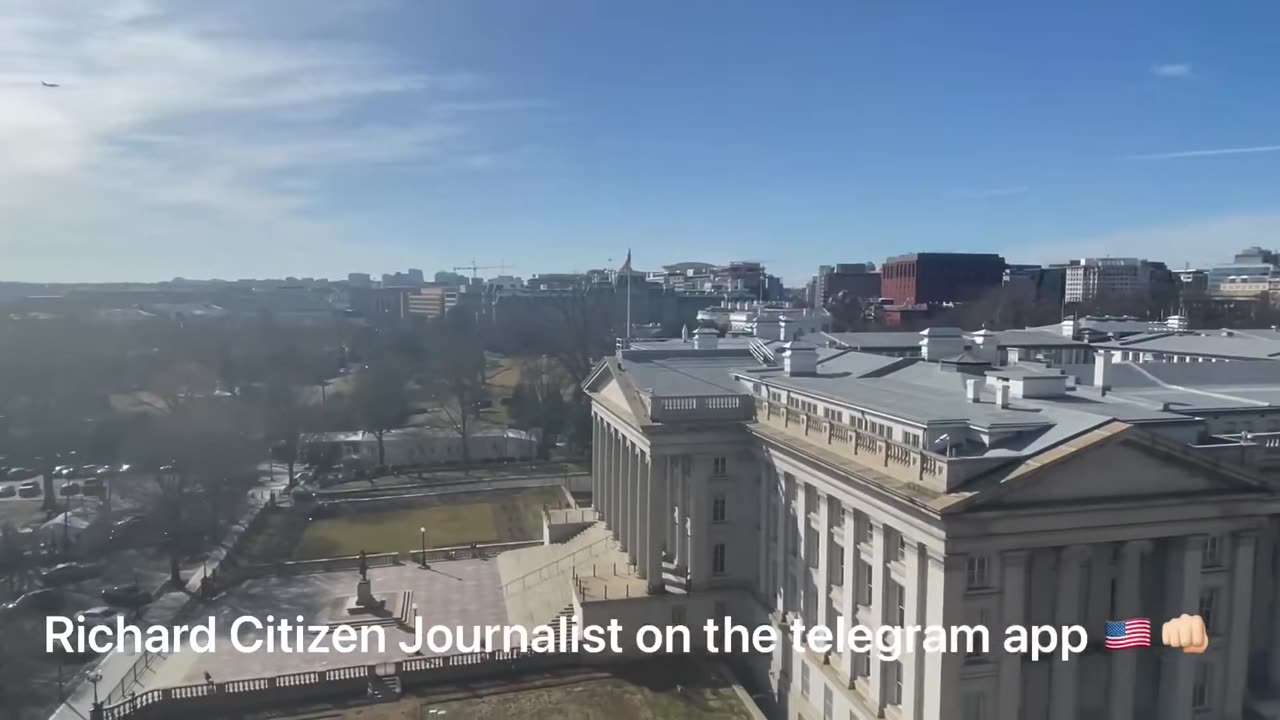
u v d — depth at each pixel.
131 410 183.25
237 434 133.00
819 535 66.81
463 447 161.25
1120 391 73.38
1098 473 50.09
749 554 82.44
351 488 143.38
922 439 55.59
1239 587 53.66
